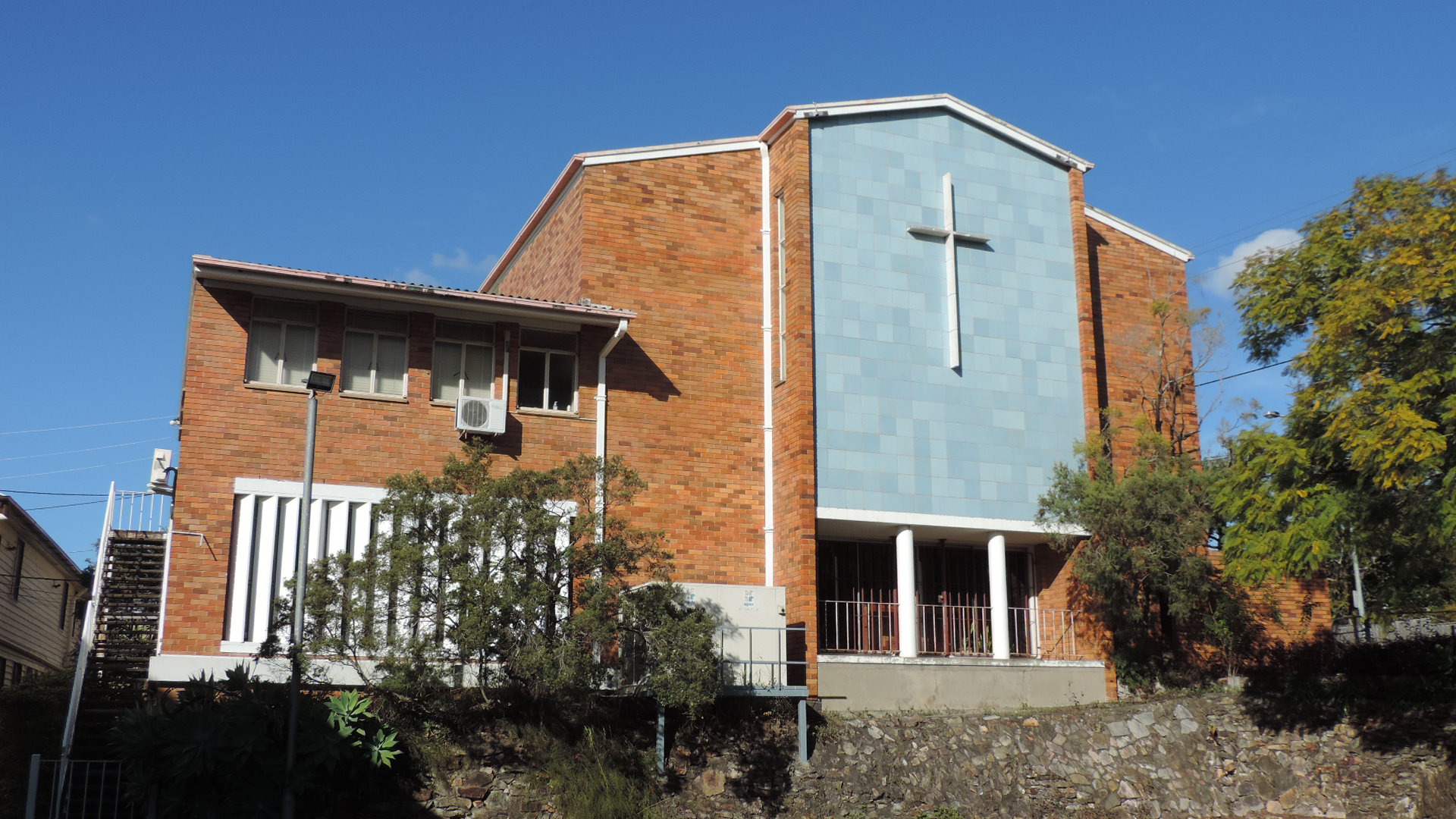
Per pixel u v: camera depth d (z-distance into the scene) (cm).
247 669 1959
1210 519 2445
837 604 2581
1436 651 2508
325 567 1906
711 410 2550
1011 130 2798
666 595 2009
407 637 1916
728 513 2511
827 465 2459
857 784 2148
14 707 2506
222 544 2102
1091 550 2522
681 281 2594
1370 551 2362
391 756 1842
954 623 2667
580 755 2011
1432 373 1919
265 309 2233
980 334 2662
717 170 2689
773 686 2180
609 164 2591
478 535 1888
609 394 2464
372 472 2233
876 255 2614
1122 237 2945
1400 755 2242
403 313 2331
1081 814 2202
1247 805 2267
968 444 2591
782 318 2591
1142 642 2594
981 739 2275
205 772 1725
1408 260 1983
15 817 2173
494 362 2377
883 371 2556
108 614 2244
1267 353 2400
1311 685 2406
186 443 2117
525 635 1903
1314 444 2155
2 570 3144
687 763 2097
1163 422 2828
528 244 2984
